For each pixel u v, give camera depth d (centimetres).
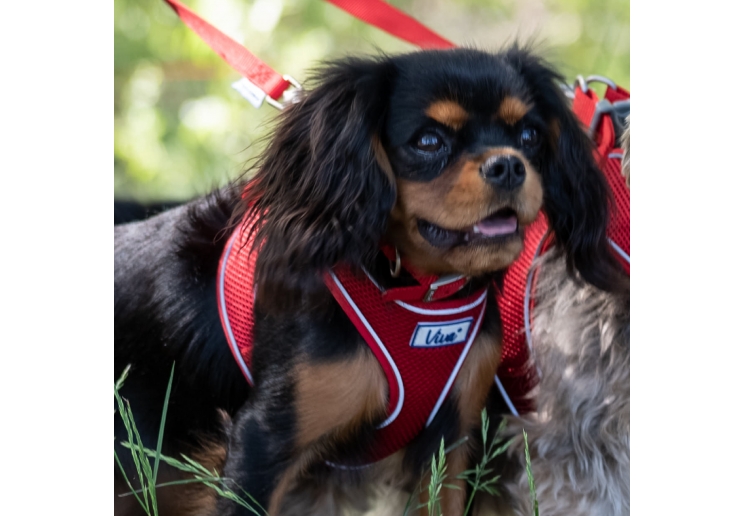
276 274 226
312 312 224
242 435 232
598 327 266
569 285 272
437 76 221
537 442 271
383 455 248
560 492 270
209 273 261
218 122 450
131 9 468
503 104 223
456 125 219
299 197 231
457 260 214
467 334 234
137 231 286
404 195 221
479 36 522
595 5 506
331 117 231
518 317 271
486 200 205
